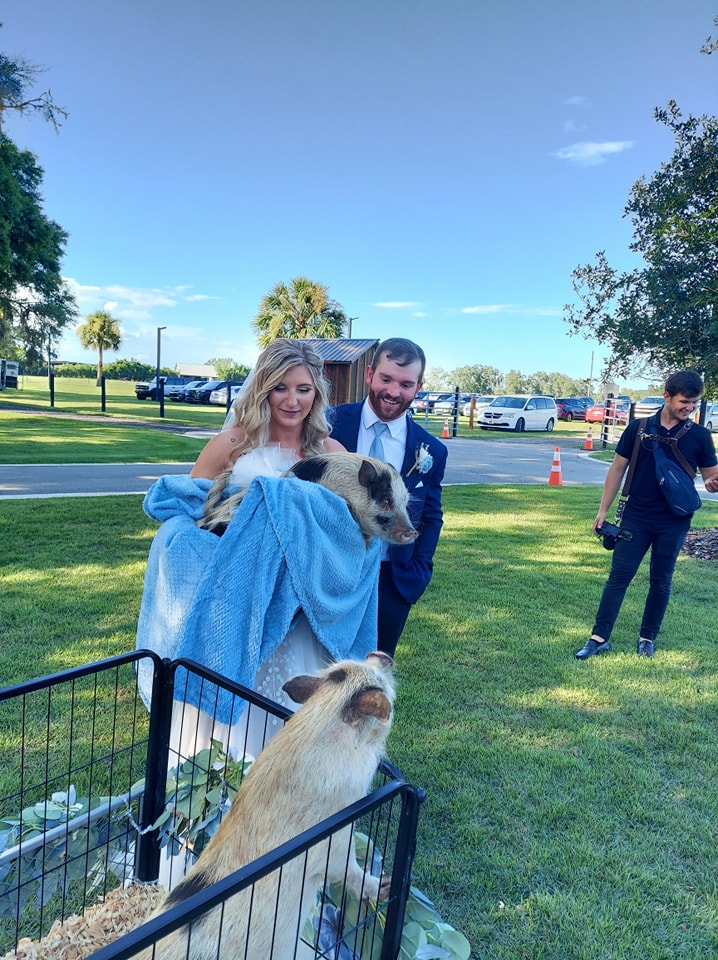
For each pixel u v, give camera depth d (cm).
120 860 258
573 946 241
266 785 188
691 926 253
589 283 936
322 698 197
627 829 307
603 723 403
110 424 2427
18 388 4681
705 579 743
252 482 249
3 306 3225
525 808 317
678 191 845
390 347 320
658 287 862
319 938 200
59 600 555
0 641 468
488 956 236
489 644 519
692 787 341
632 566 505
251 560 243
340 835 189
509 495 1295
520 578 710
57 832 244
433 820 307
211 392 4316
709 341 852
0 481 1180
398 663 476
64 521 856
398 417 335
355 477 278
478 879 271
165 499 291
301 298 3238
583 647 512
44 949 220
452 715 404
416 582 329
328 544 255
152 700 232
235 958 178
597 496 1318
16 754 338
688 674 479
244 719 263
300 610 260
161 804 242
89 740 355
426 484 339
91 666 210
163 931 119
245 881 131
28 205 2625
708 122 830
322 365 309
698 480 1692
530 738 381
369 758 193
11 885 239
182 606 253
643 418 506
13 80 2214
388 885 204
